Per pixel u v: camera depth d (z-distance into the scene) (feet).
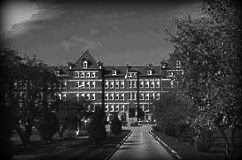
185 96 64.34
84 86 377.91
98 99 380.37
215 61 56.65
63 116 173.78
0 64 70.28
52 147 119.85
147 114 388.57
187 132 142.92
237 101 53.78
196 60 58.39
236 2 55.98
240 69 53.83
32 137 176.86
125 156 96.99
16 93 116.37
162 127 198.59
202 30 60.08
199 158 85.15
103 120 138.10
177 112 138.21
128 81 393.70
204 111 58.95
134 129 284.41
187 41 60.64
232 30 54.54
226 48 54.49
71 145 129.08
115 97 392.88
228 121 58.23
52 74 138.10
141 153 104.94
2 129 67.26
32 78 127.34
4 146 68.28
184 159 84.43
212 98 55.57
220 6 57.21
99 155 97.66
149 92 392.47
